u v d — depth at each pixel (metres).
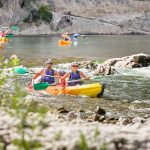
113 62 27.42
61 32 74.06
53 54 36.00
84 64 26.89
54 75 19.25
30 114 5.83
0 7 72.38
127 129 4.64
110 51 40.88
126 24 80.69
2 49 40.47
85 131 4.57
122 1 84.00
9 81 19.00
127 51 41.44
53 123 5.32
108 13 81.94
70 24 75.25
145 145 4.22
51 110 13.38
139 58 27.20
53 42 52.53
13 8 72.62
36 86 18.09
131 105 15.10
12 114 4.79
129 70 25.28
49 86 18.17
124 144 4.24
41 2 75.44
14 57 6.95
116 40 59.59
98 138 4.29
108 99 16.62
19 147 4.00
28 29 72.19
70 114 12.27
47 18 73.44
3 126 4.80
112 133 4.44
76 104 15.27
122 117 12.30
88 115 12.88
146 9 83.94
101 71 23.19
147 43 53.62
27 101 5.22
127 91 18.31
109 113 13.49
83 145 3.76
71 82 18.31
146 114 13.41
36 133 4.51
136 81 21.05
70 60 30.80
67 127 4.97
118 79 21.66
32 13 72.75
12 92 15.80
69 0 80.31
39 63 28.48
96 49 42.97
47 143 4.28
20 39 58.22
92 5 81.88
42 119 5.19
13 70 7.05
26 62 28.91
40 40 56.25
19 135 4.52
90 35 73.31
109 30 77.62
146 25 81.81
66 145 4.18
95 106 14.86
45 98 16.56
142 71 24.91
